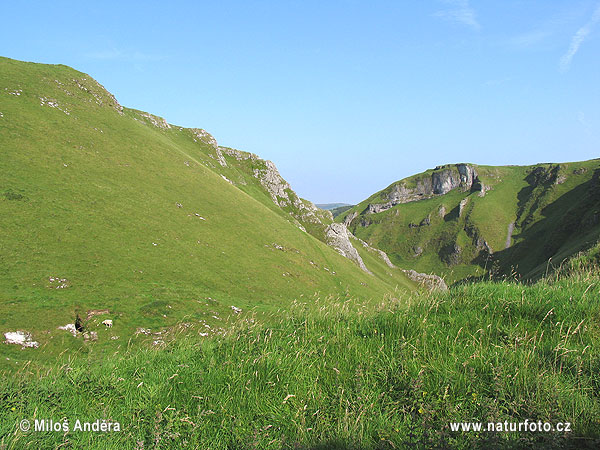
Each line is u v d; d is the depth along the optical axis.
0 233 40.94
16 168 52.09
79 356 26.44
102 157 66.44
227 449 5.20
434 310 8.80
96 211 52.94
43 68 78.25
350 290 69.75
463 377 5.90
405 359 6.50
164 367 7.26
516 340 6.73
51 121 65.75
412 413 5.40
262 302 49.06
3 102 62.62
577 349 6.29
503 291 9.15
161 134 108.56
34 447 5.07
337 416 5.49
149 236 53.88
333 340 7.56
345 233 121.00
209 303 41.22
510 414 5.26
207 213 69.69
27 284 35.09
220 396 6.09
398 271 136.12
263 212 84.44
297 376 6.46
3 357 23.83
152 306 36.25
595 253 12.90
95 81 87.44
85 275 39.84
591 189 187.38
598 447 4.46
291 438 5.18
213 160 114.69
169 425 5.32
